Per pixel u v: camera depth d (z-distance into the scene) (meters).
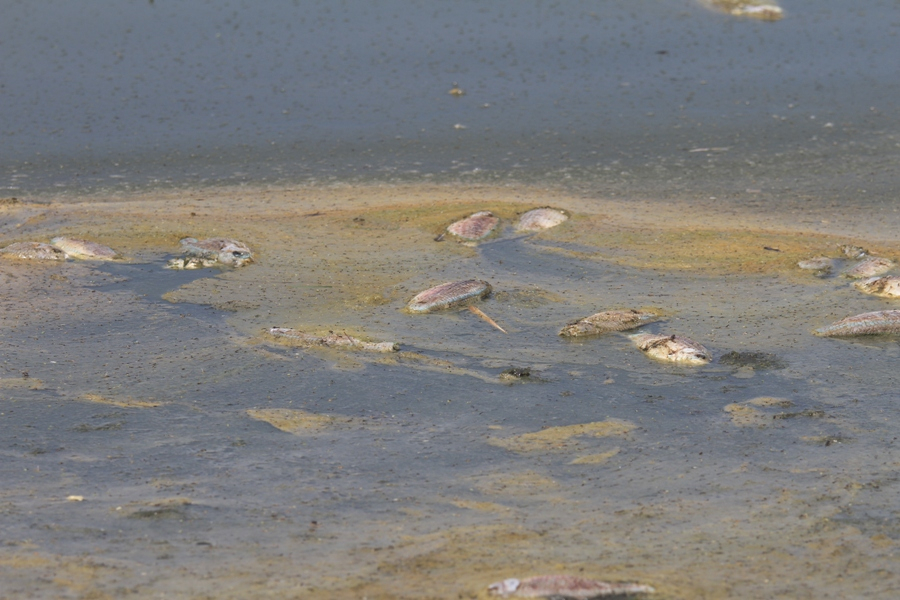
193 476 15.94
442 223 29.64
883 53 48.75
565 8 56.16
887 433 17.72
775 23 53.94
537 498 15.27
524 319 23.31
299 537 13.77
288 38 51.19
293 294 24.80
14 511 14.38
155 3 57.38
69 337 22.19
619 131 39.00
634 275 26.11
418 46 49.88
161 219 29.72
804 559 13.24
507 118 40.41
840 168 34.94
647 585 12.16
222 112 40.91
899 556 13.35
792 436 17.64
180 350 21.53
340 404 19.06
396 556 13.16
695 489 15.57
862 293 24.53
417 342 21.98
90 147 37.00
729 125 39.56
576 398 19.34
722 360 21.05
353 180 33.91
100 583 12.27
